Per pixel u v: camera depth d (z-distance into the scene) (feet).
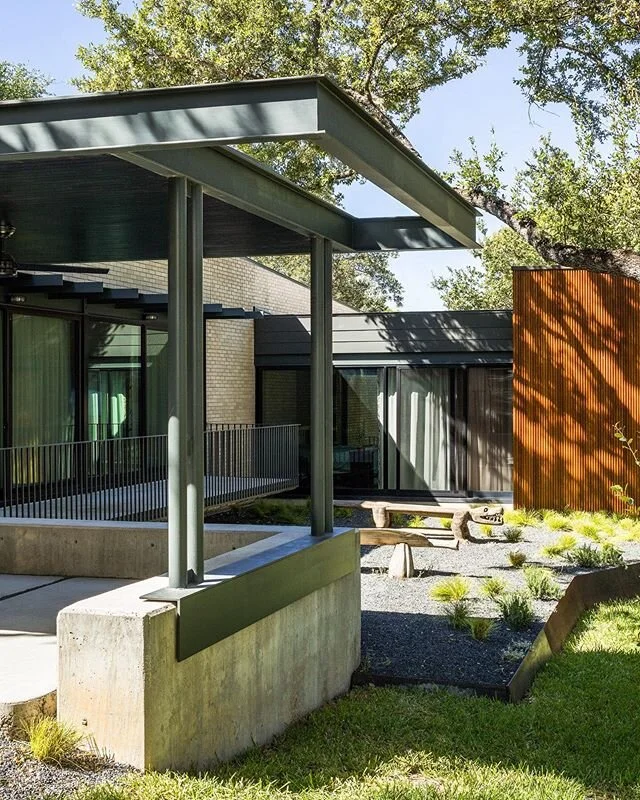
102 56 59.93
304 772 15.66
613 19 45.03
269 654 17.54
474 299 126.41
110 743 13.42
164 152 14.32
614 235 44.09
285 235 21.48
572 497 54.34
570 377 54.44
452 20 54.60
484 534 43.75
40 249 23.48
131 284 51.47
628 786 16.39
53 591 22.03
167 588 14.83
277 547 19.20
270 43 55.57
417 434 60.39
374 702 20.58
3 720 13.39
